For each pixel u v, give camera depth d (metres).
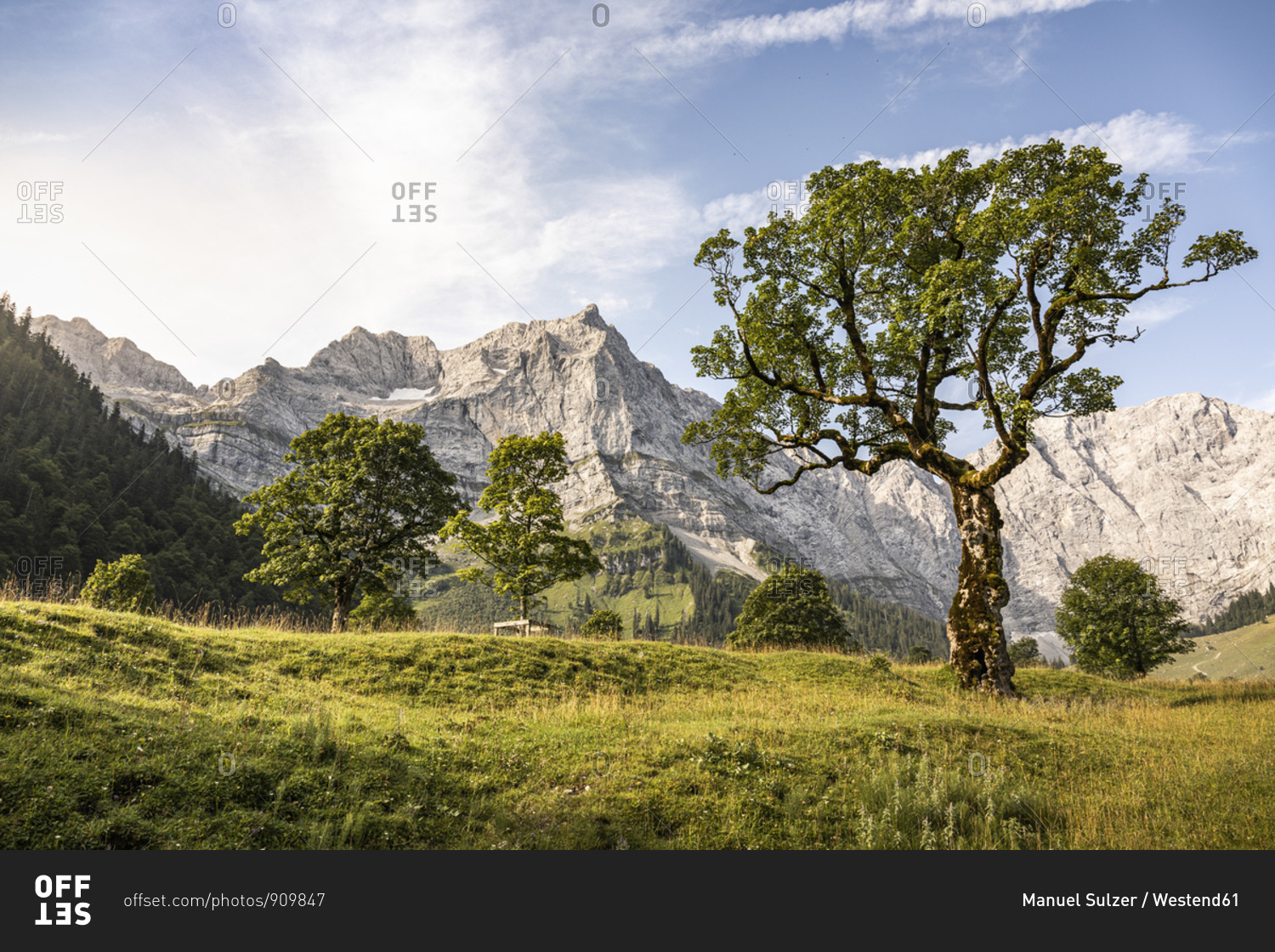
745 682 22.64
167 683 13.10
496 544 36.31
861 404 26.02
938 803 10.46
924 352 24.89
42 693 10.20
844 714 17.06
